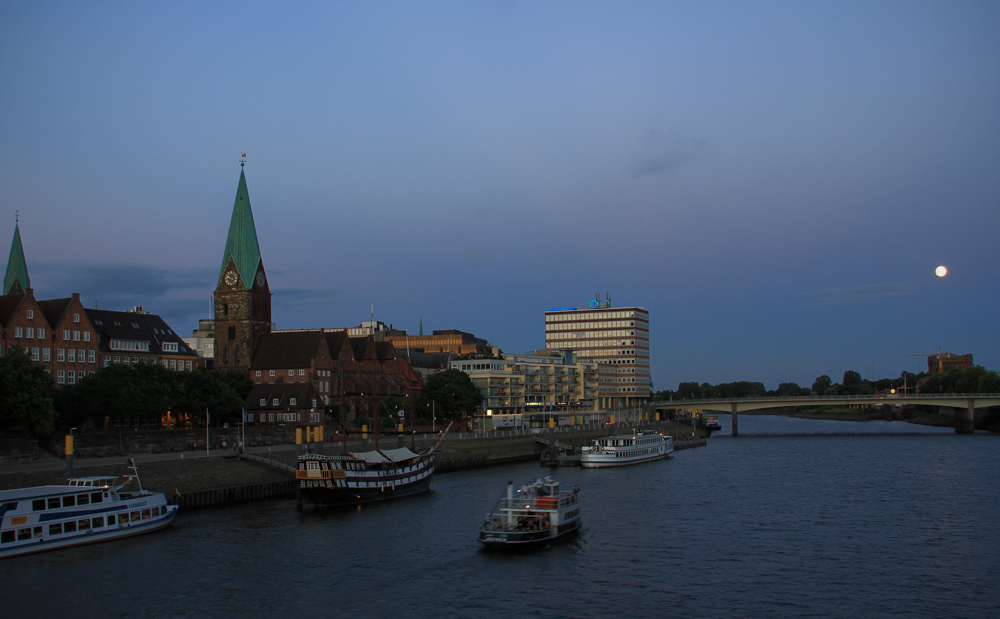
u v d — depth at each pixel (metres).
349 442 164.50
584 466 167.50
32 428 124.31
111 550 83.69
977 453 180.38
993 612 65.88
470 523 97.50
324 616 64.94
